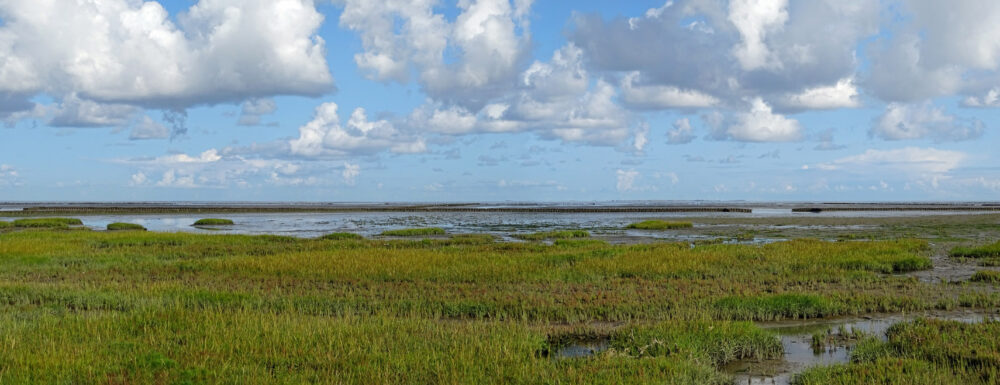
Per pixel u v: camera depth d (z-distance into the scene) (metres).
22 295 17.36
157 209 111.00
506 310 15.66
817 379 9.84
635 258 24.64
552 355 11.84
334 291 18.42
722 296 16.83
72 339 12.02
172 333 12.48
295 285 19.69
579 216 85.19
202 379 9.70
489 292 17.92
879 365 10.25
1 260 25.72
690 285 18.97
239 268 23.05
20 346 11.23
